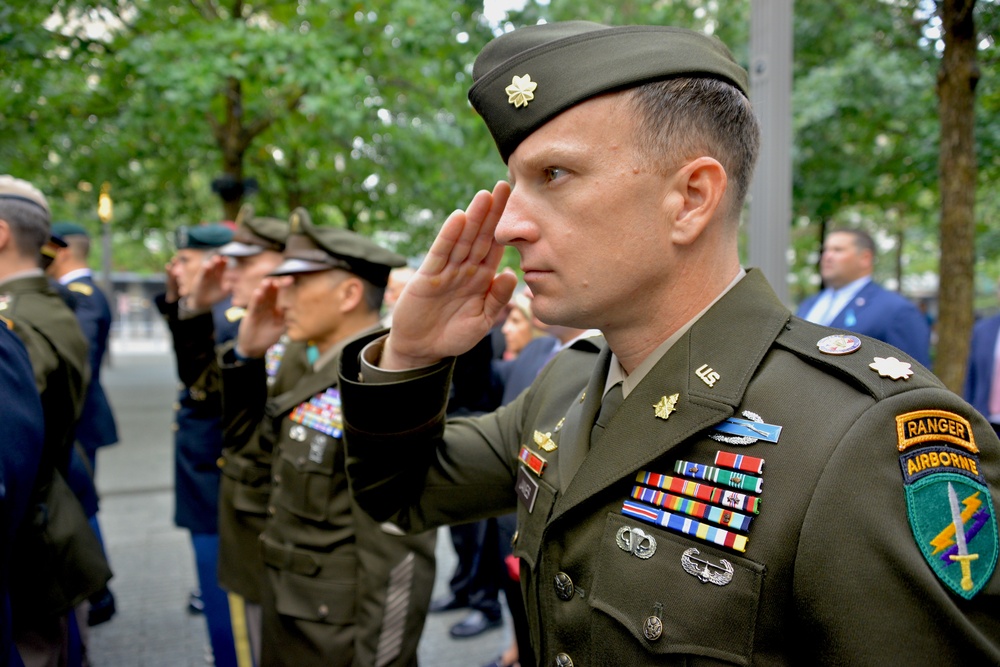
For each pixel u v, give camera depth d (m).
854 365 0.73
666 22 5.18
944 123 1.79
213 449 2.73
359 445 1.06
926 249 9.92
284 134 6.73
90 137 4.98
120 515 4.80
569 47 0.77
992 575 0.63
